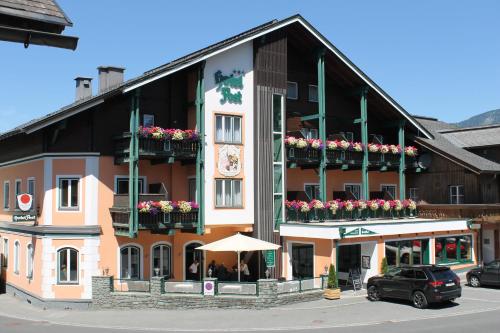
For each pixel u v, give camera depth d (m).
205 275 27.16
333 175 32.50
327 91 32.09
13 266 28.61
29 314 23.00
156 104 26.08
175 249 26.47
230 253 28.09
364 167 31.39
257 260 27.44
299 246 27.91
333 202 29.34
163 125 26.19
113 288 23.66
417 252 29.91
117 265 24.83
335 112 32.28
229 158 26.72
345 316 20.39
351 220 30.22
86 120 24.66
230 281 24.64
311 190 31.58
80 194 24.45
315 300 23.92
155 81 26.11
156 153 24.23
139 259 25.50
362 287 26.88
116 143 24.92
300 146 28.55
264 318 20.41
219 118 26.67
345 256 28.73
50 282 24.34
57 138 24.58
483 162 33.59
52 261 24.41
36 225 25.30
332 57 30.20
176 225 24.62
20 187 27.75
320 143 29.27
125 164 25.22
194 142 25.42
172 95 26.48
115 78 30.16
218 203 26.38
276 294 22.70
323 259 25.77
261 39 27.86
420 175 35.09
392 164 32.97
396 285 22.66
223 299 22.64
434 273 21.69
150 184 25.94
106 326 19.72
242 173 27.14
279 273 27.84
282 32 28.75
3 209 30.23
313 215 28.91
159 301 23.00
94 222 24.34
